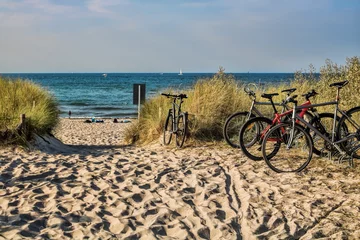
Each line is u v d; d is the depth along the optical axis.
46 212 5.43
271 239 4.72
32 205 5.65
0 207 5.57
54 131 12.72
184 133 9.88
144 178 7.12
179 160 8.51
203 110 10.86
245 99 11.34
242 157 8.50
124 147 11.45
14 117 10.27
